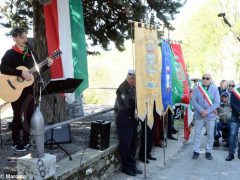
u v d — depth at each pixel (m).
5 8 7.98
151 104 5.84
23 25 8.00
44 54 6.22
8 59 4.59
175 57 7.53
